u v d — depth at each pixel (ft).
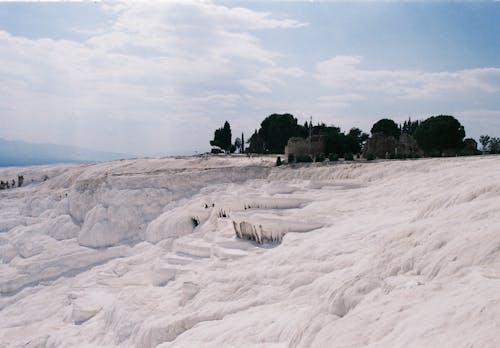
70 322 78.02
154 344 52.60
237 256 74.23
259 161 178.09
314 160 163.73
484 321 20.68
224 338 41.91
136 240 132.05
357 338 25.49
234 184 150.92
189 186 150.92
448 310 23.48
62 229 142.00
